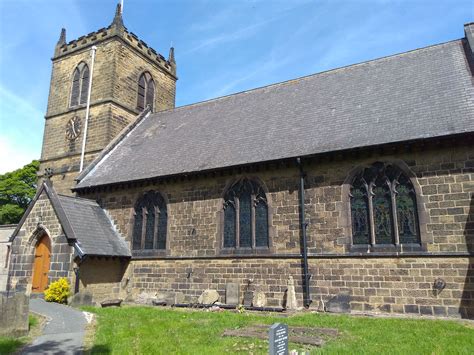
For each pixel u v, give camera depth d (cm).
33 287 1903
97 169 2420
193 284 1806
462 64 1762
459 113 1462
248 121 2161
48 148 2938
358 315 1364
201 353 845
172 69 3447
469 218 1340
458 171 1388
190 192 1934
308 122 1886
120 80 2862
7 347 894
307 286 1534
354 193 1562
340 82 2125
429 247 1377
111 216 2164
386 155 1514
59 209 1903
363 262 1473
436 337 970
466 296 1297
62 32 3209
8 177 5019
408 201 1455
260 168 1748
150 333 1055
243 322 1198
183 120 2591
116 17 2945
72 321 1236
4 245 2784
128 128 2780
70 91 2989
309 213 1609
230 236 1795
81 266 1800
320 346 896
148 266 1961
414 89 1755
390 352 827
